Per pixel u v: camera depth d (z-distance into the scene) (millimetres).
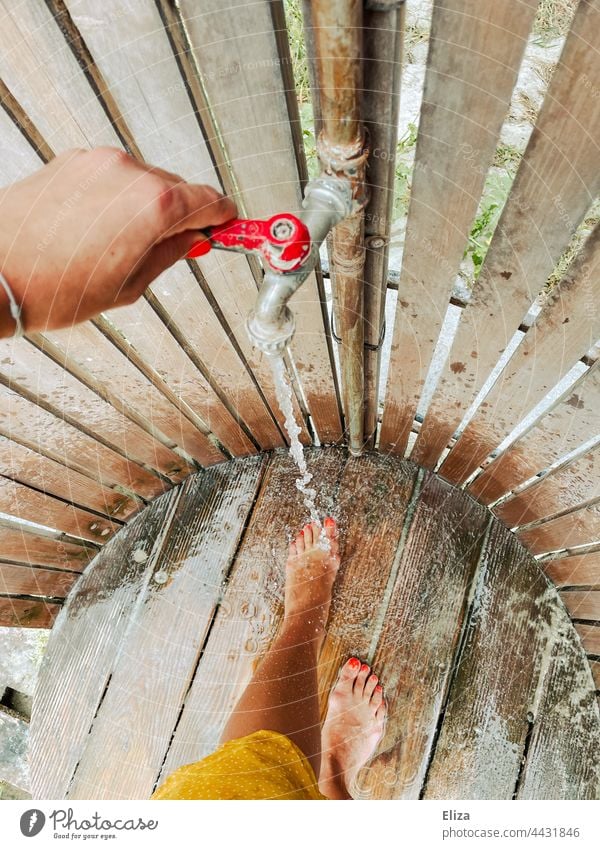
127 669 1127
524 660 1073
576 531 996
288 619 1089
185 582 1160
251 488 1192
